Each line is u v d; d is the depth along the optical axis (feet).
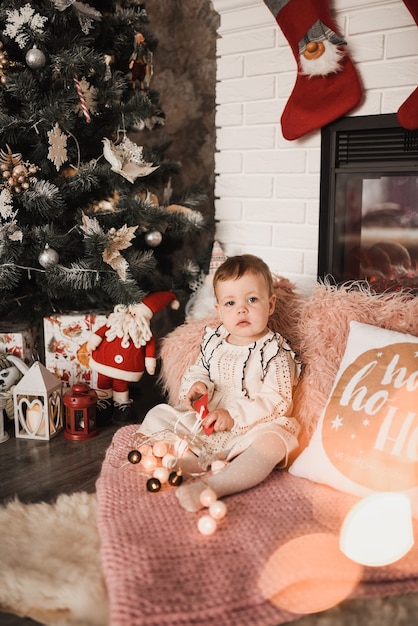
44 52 7.14
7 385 7.29
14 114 7.44
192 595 3.84
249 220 8.76
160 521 4.61
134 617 3.61
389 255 7.91
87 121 7.13
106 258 7.25
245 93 8.48
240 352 6.23
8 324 7.95
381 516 4.15
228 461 5.53
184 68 10.31
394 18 7.15
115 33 8.01
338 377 5.45
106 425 7.59
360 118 7.59
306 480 5.24
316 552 4.28
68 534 4.97
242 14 8.27
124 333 7.34
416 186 7.56
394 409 4.87
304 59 7.41
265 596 3.90
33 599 4.21
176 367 6.95
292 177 8.26
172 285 8.63
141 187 8.06
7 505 5.41
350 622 3.98
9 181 7.04
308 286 8.35
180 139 10.56
